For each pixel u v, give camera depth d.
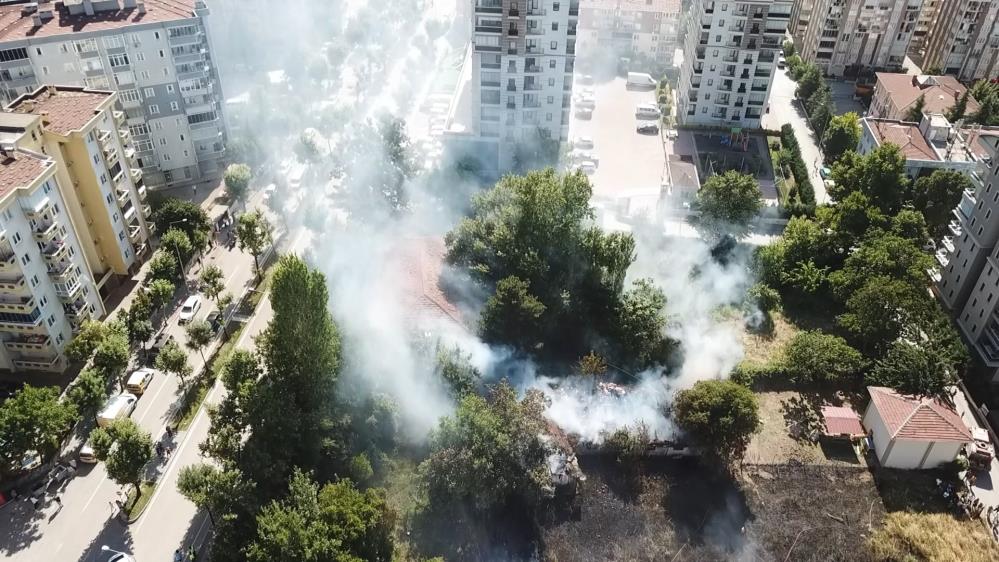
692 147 150.50
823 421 91.06
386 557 73.75
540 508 81.25
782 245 114.75
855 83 181.38
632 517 80.88
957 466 84.88
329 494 72.12
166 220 113.50
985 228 97.81
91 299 98.75
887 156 120.50
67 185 96.31
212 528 76.81
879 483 84.88
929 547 77.50
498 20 125.38
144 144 125.88
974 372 98.44
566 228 102.06
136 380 92.19
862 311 97.56
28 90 112.12
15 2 122.81
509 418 79.44
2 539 75.44
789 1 138.50
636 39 181.12
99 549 74.75
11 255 82.81
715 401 81.38
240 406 77.94
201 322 96.69
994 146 131.38
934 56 179.50
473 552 76.88
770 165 145.00
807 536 79.50
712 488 84.00
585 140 149.62
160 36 117.50
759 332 105.88
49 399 81.69
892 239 107.25
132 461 74.81
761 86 149.25
